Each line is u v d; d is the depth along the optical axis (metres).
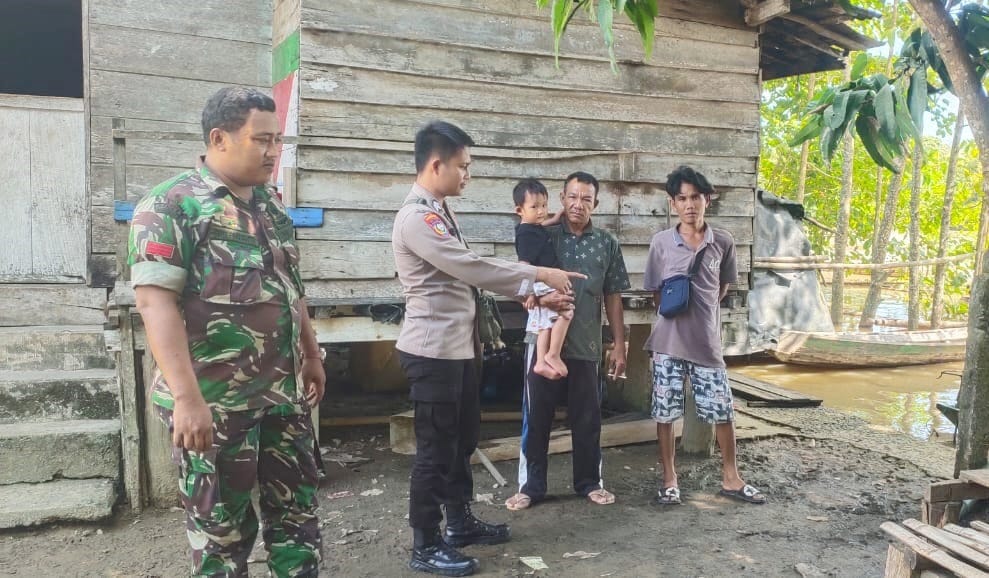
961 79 2.96
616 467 4.97
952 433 6.26
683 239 4.25
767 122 14.91
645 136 5.20
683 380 4.30
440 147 3.16
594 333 4.21
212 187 2.26
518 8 4.83
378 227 4.56
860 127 3.76
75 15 6.38
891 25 12.04
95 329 5.02
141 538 3.72
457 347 3.21
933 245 14.77
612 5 2.64
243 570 2.38
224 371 2.26
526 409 4.24
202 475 2.25
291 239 2.55
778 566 3.46
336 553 3.58
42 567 3.39
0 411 4.31
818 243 15.66
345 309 4.62
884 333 9.74
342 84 4.44
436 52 4.65
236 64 5.48
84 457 4.11
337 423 5.76
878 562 3.49
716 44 5.36
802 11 5.35
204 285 2.22
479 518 4.02
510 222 4.91
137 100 5.24
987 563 2.41
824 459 5.16
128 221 4.16
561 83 4.96
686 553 3.59
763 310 9.81
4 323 5.25
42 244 5.38
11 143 5.29
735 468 4.37
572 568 3.42
